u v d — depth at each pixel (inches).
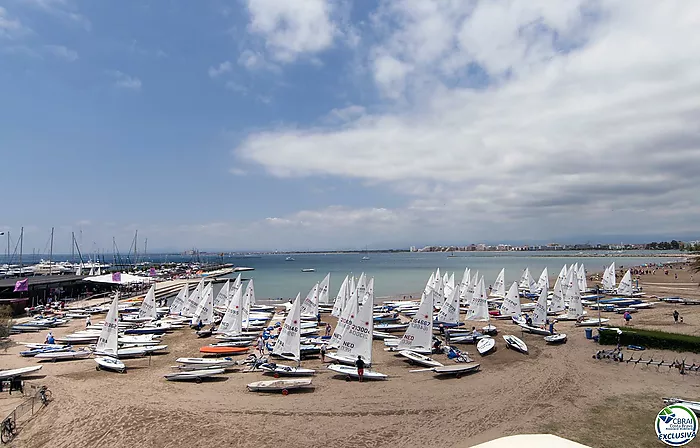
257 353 1689.2
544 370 1428.4
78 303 3139.8
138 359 1614.2
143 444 908.6
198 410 1087.6
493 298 3417.8
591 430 971.3
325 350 1685.5
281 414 1067.9
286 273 7632.9
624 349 1652.3
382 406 1122.0
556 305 2470.5
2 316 1996.8
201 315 2288.4
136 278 3619.6
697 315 2458.2
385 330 2212.1
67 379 1346.0
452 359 1568.7
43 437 937.5
